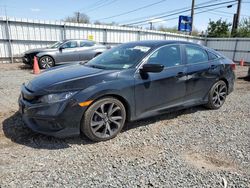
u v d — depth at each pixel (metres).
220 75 5.02
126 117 3.74
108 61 4.11
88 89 3.24
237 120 4.59
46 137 3.50
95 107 3.30
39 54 11.29
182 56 4.39
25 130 3.71
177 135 3.78
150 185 2.48
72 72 3.68
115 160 2.96
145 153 3.17
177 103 4.32
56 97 3.11
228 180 2.60
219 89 5.16
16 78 8.55
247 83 8.96
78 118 3.20
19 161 2.86
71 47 12.07
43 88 3.22
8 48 13.70
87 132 3.31
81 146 3.29
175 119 4.50
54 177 2.56
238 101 6.08
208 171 2.77
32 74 9.69
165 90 4.03
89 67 3.98
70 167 2.77
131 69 3.68
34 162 2.85
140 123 4.21
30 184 2.43
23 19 13.78
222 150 3.31
